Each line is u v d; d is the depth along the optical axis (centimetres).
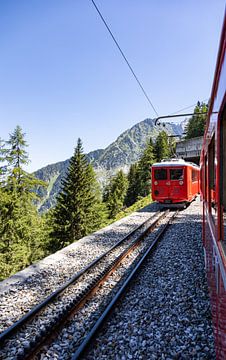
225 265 242
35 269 800
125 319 502
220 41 251
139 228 1357
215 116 319
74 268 810
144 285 660
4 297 620
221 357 279
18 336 458
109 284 682
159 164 1966
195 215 1691
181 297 585
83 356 402
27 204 3005
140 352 409
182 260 832
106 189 7325
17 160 3241
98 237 1222
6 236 2648
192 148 4750
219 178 298
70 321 507
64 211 3206
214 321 350
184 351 408
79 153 3325
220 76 263
